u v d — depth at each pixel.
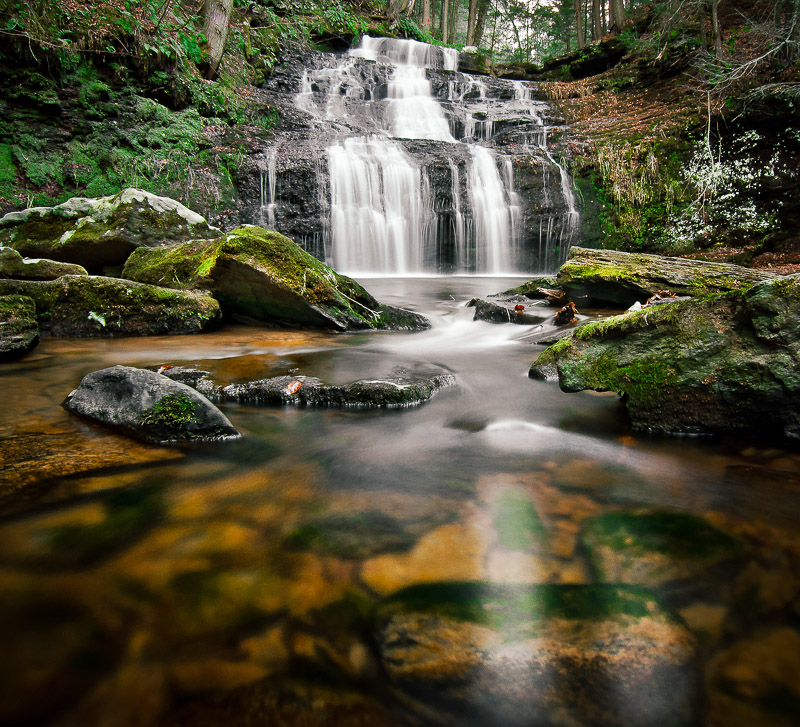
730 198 13.38
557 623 1.33
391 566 1.59
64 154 12.02
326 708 1.10
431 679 1.17
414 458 2.48
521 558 1.64
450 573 1.56
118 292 5.47
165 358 4.31
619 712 1.10
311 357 4.41
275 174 13.73
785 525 1.83
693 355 2.72
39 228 7.98
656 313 2.91
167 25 14.60
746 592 1.47
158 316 5.48
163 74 13.71
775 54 13.84
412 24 27.59
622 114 18.06
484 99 21.66
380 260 14.47
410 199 14.59
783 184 12.97
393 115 19.72
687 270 6.47
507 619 1.35
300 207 13.76
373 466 2.38
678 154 14.39
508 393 3.54
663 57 18.44
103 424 2.66
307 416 3.06
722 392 2.61
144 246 7.40
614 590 1.47
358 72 21.34
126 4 13.66
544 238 14.91
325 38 23.38
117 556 1.61
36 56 11.71
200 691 1.14
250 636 1.30
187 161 13.24
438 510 1.96
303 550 1.67
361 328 5.91
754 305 2.54
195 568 1.56
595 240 14.61
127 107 13.09
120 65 13.05
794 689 1.16
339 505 1.99
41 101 11.88
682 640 1.29
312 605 1.42
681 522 1.85
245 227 5.87
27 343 4.44
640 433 2.80
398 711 1.10
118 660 1.21
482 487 2.16
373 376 3.70
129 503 1.93
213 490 2.09
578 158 15.40
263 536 1.75
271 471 2.29
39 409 2.93
